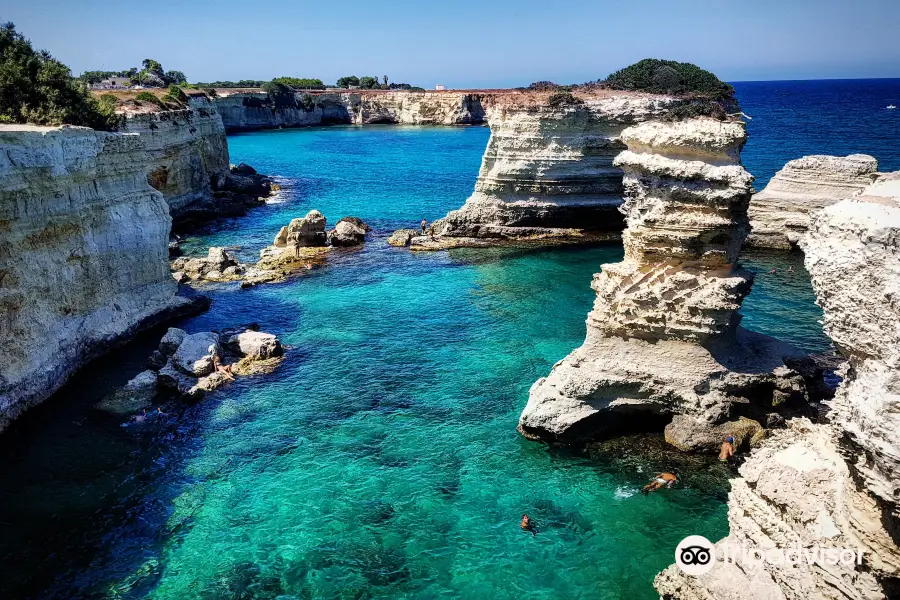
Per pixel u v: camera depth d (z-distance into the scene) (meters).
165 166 56.44
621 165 24.03
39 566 18.11
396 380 28.84
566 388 23.20
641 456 22.44
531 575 17.31
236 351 31.47
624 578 17.09
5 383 24.95
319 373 29.59
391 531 19.19
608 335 23.59
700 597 12.60
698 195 21.45
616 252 48.69
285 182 83.94
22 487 21.55
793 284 40.53
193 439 24.36
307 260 47.81
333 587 17.08
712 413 22.20
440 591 16.84
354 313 37.12
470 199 55.06
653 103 51.28
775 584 11.41
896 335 9.28
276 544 18.78
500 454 22.95
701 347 22.56
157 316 35.19
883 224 9.73
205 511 20.34
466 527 19.27
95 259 31.41
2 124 30.47
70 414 26.14
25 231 26.47
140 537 19.25
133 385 27.89
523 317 36.16
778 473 11.97
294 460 22.94
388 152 115.12
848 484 10.60
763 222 49.50
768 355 23.95
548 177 52.03
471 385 28.23
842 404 10.83
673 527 18.98
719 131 21.45
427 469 22.22
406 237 52.06
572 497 20.50
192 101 68.88
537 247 50.25
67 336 29.14
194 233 56.78
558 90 57.19
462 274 44.19
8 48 37.69
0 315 25.00
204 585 17.28
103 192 32.22
